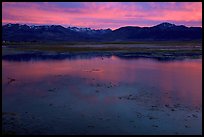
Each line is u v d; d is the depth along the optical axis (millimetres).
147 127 16078
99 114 18594
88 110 19531
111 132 15188
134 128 15875
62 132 14953
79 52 89500
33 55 77188
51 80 32875
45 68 46375
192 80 33031
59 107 20312
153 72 40719
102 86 29047
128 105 21047
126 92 25906
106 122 16891
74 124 16328
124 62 56969
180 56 71125
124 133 15055
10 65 51656
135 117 17969
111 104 21328
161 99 23047
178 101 22375
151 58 66312
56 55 77188
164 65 50938
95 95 24625
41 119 17125
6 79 33344
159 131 15445
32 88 27672
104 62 57125
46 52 89688
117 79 33719
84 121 16953
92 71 41812
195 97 23766
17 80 32781
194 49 101938
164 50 97188
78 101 22219
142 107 20469
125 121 17109
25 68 46406
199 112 19141
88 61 59469
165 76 36375
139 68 46094
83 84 30141
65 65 51219
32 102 21688
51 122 16609
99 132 15141
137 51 93500
